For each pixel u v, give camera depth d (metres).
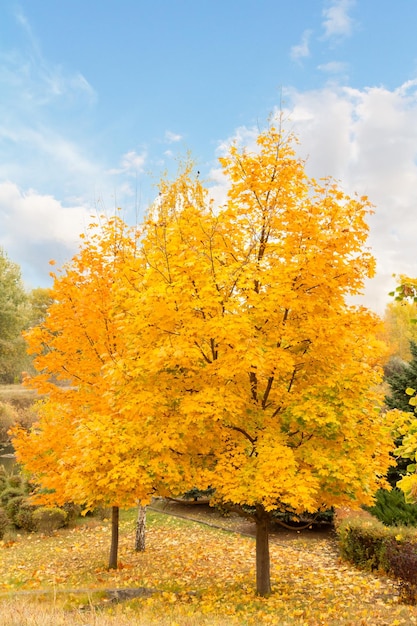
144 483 7.82
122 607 7.39
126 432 8.52
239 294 8.05
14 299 47.88
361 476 8.00
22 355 49.16
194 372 8.51
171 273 8.17
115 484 7.72
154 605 7.77
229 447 8.38
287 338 7.97
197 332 7.79
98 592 7.98
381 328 8.61
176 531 16.11
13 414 36.88
